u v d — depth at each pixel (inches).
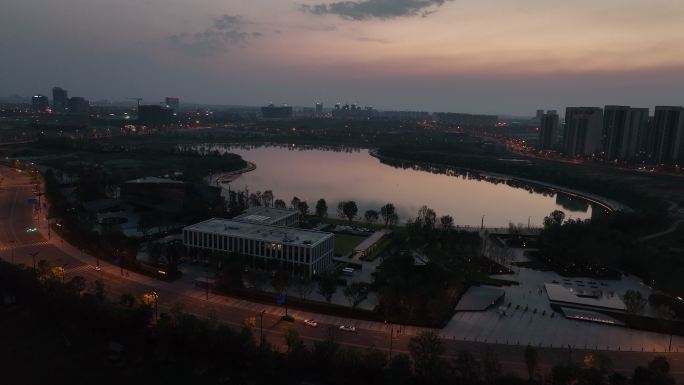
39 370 7204.7
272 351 7588.6
